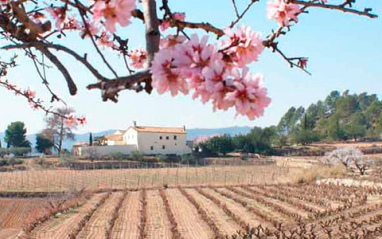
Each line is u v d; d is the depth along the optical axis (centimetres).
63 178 5531
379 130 12562
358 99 19712
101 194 4462
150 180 5625
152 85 185
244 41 211
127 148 7638
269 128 10194
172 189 4841
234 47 212
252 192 4312
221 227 2702
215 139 8556
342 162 5312
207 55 187
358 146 10431
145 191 4709
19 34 239
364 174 5144
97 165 6650
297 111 18550
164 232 2606
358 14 256
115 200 4009
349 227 2470
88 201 3922
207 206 3528
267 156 8688
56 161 6875
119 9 193
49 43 211
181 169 6656
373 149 9031
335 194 3900
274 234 2378
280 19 258
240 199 3844
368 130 12825
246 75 186
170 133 7994
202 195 4269
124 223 2909
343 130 12669
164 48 199
